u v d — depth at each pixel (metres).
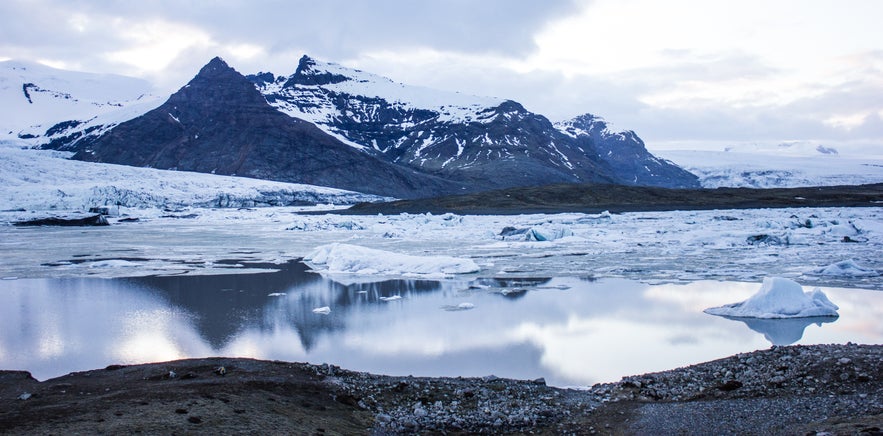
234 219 135.00
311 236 86.56
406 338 27.00
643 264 49.47
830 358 18.28
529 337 26.81
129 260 58.41
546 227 77.56
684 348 24.41
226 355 24.45
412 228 93.88
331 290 40.38
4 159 171.00
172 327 29.58
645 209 132.62
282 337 27.44
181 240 81.44
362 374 19.94
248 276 47.25
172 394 15.61
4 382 18.48
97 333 28.42
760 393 16.69
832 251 53.81
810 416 14.48
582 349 24.61
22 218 112.56
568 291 38.28
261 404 15.27
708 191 163.38
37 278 46.47
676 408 16.09
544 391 18.52
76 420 13.20
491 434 15.00
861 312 30.00
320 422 14.78
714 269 45.69
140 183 177.88
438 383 19.05
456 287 40.78
